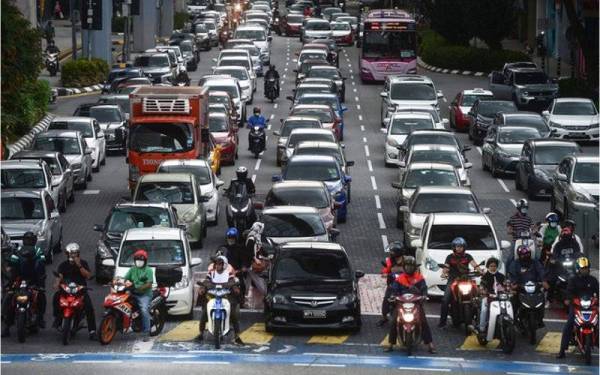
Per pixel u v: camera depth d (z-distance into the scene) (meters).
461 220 53.72
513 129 85.94
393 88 108.81
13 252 47.91
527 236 52.41
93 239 64.81
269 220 58.00
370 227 68.62
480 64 145.75
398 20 136.75
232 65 128.88
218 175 84.00
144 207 57.19
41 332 46.03
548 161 77.06
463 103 108.12
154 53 133.00
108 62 142.88
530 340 44.56
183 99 73.38
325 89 111.69
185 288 47.97
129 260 48.88
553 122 96.12
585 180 67.31
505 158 83.56
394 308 43.66
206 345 43.91
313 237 57.12
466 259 46.66
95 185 81.75
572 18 115.56
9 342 44.19
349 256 61.22
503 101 101.56
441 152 76.12
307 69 132.75
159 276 47.66
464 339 45.41
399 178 79.00
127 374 39.06
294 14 194.62
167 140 73.19
